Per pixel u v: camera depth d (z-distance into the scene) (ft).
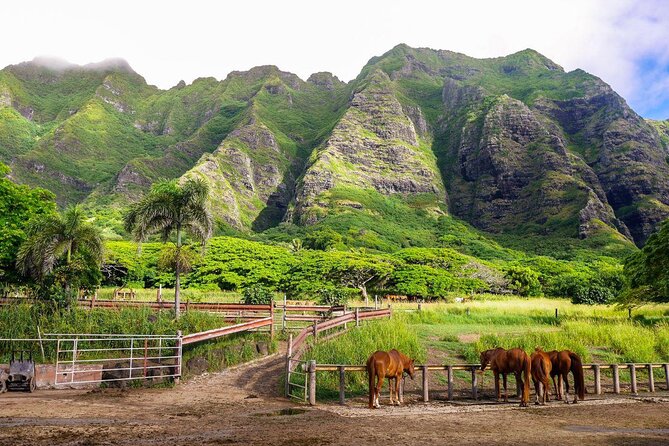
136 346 61.82
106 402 42.83
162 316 72.64
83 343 60.29
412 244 498.69
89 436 30.19
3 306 69.92
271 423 36.11
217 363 63.31
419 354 68.95
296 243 387.34
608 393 57.16
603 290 163.22
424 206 652.48
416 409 44.42
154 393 49.08
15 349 57.62
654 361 72.90
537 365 48.55
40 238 73.97
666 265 105.09
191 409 41.19
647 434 34.73
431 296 202.90
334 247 370.53
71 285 76.48
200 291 175.32
